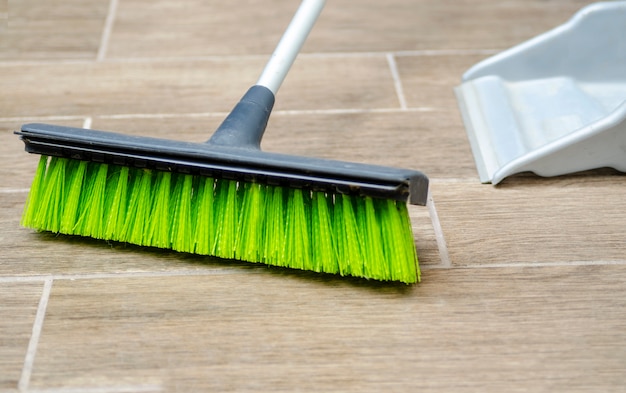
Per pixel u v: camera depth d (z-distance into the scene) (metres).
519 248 0.93
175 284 0.89
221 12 1.27
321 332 0.85
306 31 0.98
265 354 0.84
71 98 1.12
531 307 0.87
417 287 0.89
